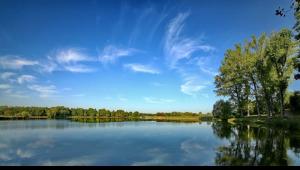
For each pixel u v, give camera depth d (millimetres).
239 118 72438
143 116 174125
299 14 31672
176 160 18703
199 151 22359
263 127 43688
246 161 17438
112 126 61000
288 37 47344
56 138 34031
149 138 33094
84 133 41219
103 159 19531
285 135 30984
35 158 20188
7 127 58875
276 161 17234
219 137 32250
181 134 38000
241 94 66750
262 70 53969
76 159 19656
